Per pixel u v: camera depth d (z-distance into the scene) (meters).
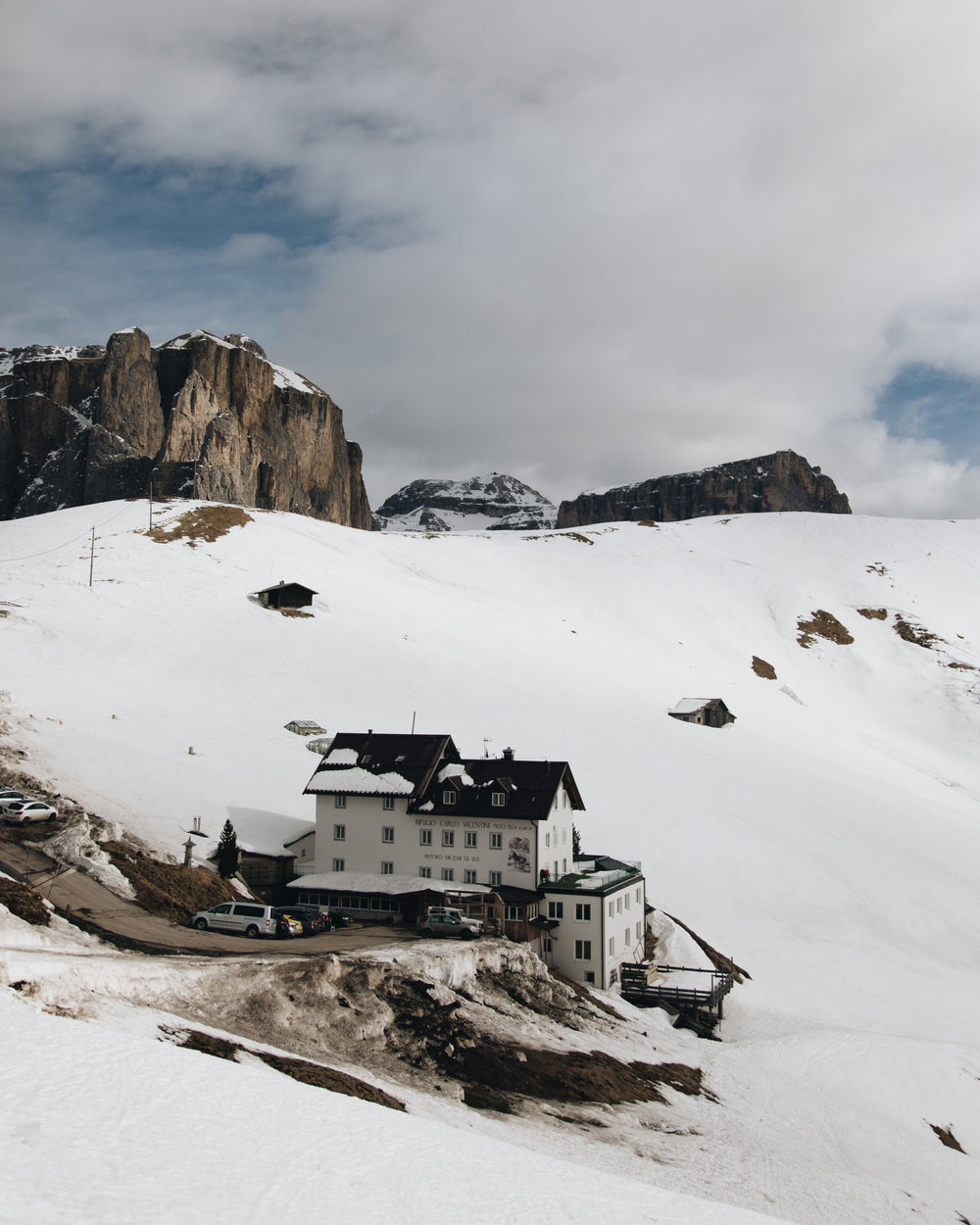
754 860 83.00
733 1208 26.55
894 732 155.12
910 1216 35.34
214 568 139.38
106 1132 19.12
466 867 61.03
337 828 64.69
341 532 184.62
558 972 56.22
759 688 159.12
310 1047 33.91
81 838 51.84
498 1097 35.38
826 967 67.38
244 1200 17.73
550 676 125.44
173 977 34.31
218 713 93.75
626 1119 37.38
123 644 110.19
